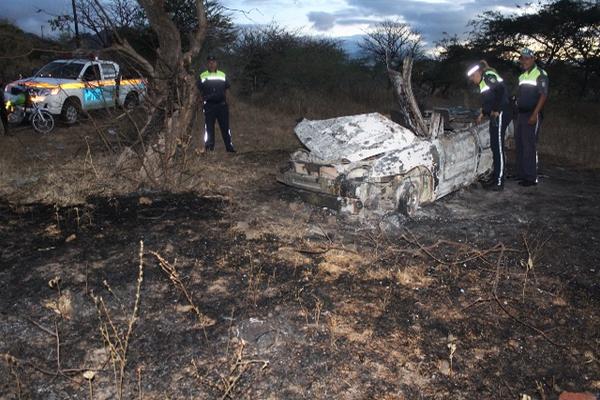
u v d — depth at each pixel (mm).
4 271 4516
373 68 23031
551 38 28734
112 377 3242
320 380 3285
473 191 7660
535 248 5492
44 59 14664
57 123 12312
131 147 7266
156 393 3119
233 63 18672
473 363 3535
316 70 18859
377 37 23391
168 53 7070
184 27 13008
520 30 29484
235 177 7867
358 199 5871
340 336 3752
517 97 7895
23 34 14344
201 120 11531
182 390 3148
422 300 4332
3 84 10773
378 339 3742
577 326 4043
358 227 5914
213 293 4297
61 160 8359
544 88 7562
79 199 6422
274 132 12445
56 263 4699
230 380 3164
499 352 3670
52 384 3176
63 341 3592
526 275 4727
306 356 3510
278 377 3295
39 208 6113
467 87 28438
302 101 17438
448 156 6715
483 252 5211
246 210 6391
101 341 3602
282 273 4699
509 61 30406
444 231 5957
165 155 7020
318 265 4887
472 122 7707
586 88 28266
